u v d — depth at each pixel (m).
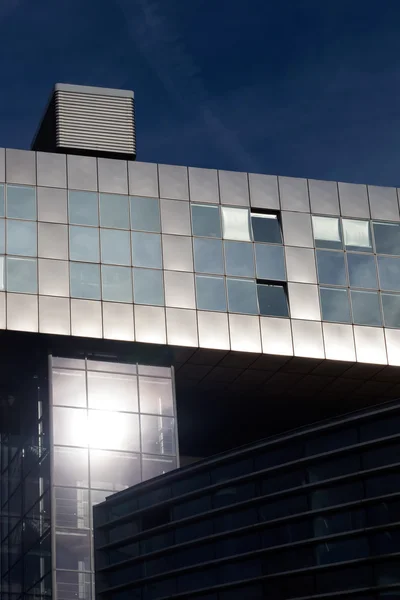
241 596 54.06
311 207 76.56
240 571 54.56
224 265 73.38
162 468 68.31
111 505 63.06
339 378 75.44
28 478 68.62
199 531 57.16
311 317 73.75
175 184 74.44
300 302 73.88
